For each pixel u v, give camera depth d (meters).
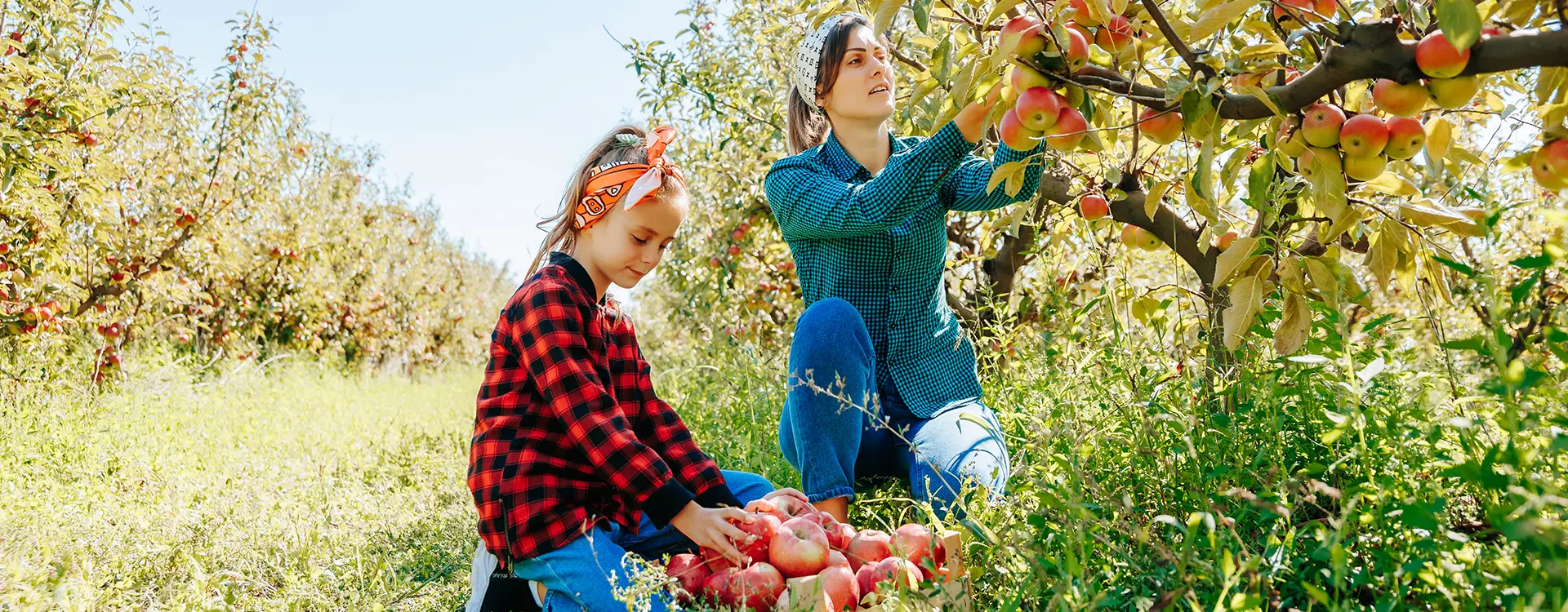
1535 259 1.17
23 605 1.77
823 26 2.52
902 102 2.98
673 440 2.13
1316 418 1.82
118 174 6.17
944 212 2.59
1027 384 2.56
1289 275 1.83
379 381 11.67
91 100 5.76
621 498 2.01
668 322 7.90
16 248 5.55
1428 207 1.78
